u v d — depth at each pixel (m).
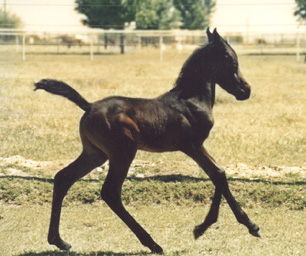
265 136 10.88
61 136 10.92
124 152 5.51
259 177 8.29
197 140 5.91
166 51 35.31
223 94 15.88
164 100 5.86
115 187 5.52
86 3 39.47
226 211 7.24
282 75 20.16
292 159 9.58
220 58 6.12
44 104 13.80
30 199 7.56
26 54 28.23
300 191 7.65
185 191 7.65
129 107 5.65
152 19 42.78
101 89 16.39
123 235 6.37
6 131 11.05
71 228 6.62
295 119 12.45
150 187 7.71
